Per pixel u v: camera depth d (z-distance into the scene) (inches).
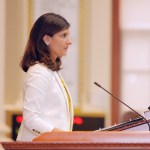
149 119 171.0
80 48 459.2
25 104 183.9
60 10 456.4
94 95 474.3
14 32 468.8
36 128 179.9
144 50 504.4
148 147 124.3
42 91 185.8
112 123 474.0
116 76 485.1
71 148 124.0
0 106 436.1
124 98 501.0
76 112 448.5
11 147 124.3
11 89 470.6
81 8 458.0
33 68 191.0
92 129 443.2
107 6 477.7
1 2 433.4
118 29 482.6
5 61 469.4
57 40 197.2
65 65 459.2
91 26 474.3
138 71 505.4
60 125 190.4
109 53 480.7
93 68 475.8
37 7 454.9
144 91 506.6
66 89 199.9
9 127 442.6
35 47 198.7
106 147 124.3
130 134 130.5
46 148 124.2
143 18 500.1
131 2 497.0
